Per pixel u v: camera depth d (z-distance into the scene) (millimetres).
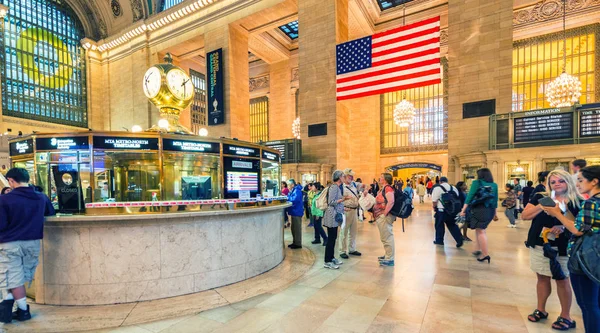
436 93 26219
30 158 4355
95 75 29703
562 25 19609
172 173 4816
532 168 11336
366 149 25109
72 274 3711
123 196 4543
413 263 5281
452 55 14531
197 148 4531
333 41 17234
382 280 4414
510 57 13234
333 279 4512
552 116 11164
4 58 24469
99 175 4246
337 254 6184
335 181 5207
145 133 4180
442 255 5820
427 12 22203
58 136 4086
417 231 8594
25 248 3250
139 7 26734
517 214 10469
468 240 7184
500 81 13375
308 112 18078
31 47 26188
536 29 20484
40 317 3359
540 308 3074
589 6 18734
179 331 2977
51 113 27188
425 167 26203
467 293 3852
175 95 5340
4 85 24391
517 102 22109
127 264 3754
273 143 19297
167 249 3908
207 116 22047
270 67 28641
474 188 5367
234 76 21547
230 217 4434
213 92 21750
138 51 26859
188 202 4039
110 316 3350
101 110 29938
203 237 4152
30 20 26203
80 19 29547
